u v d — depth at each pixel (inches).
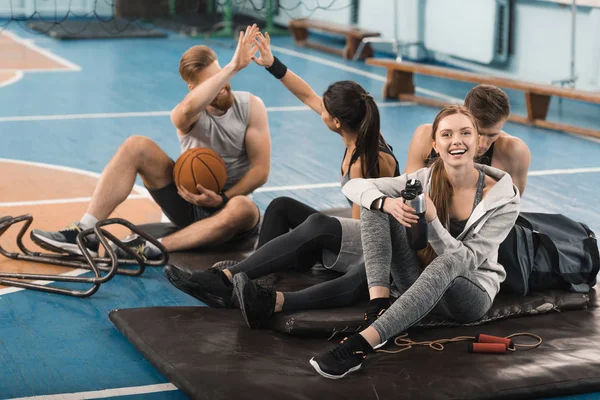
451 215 145.6
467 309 141.9
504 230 144.3
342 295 150.6
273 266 155.8
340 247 155.9
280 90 430.0
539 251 160.2
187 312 156.5
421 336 146.8
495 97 156.6
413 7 518.3
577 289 162.2
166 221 220.8
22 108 378.6
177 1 738.8
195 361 134.6
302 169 285.1
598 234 216.4
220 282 154.9
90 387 133.3
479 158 166.7
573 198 251.1
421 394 125.0
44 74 466.9
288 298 148.6
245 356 137.0
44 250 196.4
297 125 353.1
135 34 617.0
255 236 204.5
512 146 166.7
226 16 619.2
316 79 458.6
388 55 552.1
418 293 131.3
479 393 125.9
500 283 156.6
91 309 165.0
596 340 146.2
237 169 202.5
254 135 198.1
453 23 482.9
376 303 137.9
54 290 171.6
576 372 132.7
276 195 252.7
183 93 422.6
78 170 274.1
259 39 188.2
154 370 139.6
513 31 448.1
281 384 126.9
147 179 196.1
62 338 151.5
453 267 134.3
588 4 393.1
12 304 166.6
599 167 290.0
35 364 140.9
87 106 386.0
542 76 431.5
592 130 336.5
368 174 162.7
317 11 622.5
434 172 145.9
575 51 408.8
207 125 195.8
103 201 189.8
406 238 143.6
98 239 185.3
